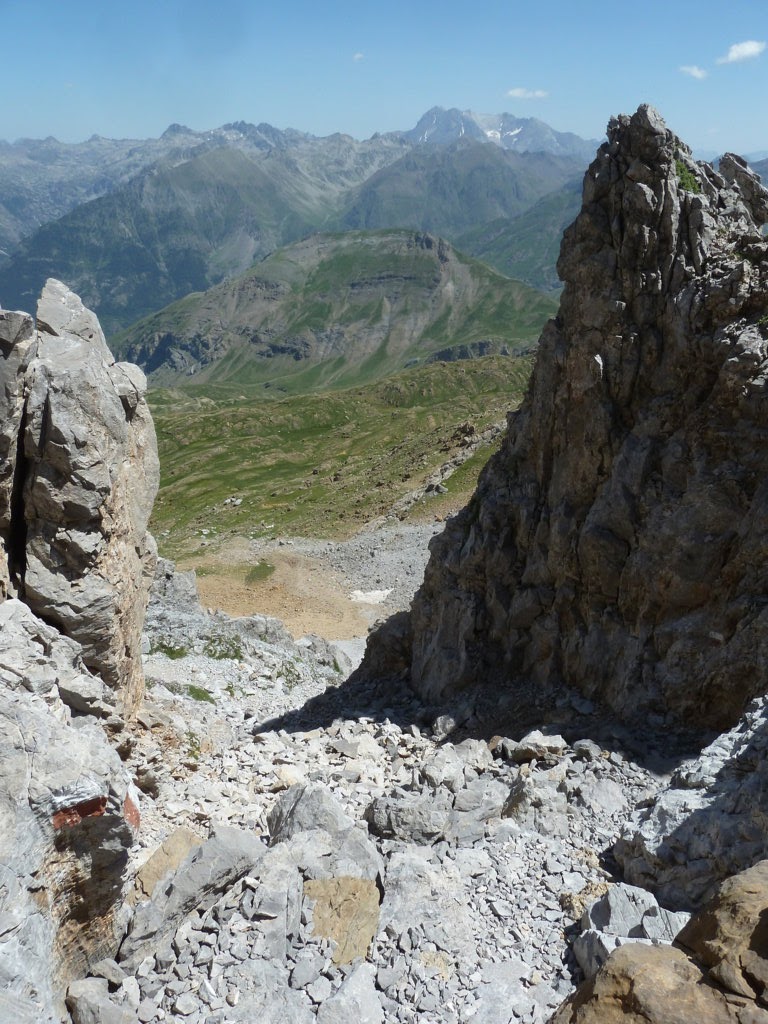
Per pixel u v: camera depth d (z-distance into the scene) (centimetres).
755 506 2511
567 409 3073
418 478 12094
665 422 2830
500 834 2105
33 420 1991
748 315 2667
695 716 2573
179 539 13400
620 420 2956
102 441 2102
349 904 1686
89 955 1513
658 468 2820
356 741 3019
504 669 3209
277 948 1587
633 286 2886
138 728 2523
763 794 1764
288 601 7912
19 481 2048
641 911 1648
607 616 2895
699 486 2631
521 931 1720
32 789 1369
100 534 2136
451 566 3466
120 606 2309
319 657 5103
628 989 1232
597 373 2923
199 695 3616
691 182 2905
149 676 3525
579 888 1875
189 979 1528
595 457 2975
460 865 1944
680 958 1276
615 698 2762
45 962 1352
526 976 1574
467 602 3347
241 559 9738
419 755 2894
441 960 1600
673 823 1884
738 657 2448
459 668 3284
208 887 1673
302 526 11500
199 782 2467
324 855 1831
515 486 3369
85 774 1426
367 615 7481
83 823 1421
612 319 2917
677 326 2778
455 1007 1505
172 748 2611
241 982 1512
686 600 2639
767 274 2636
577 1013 1241
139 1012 1449
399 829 2130
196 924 1634
